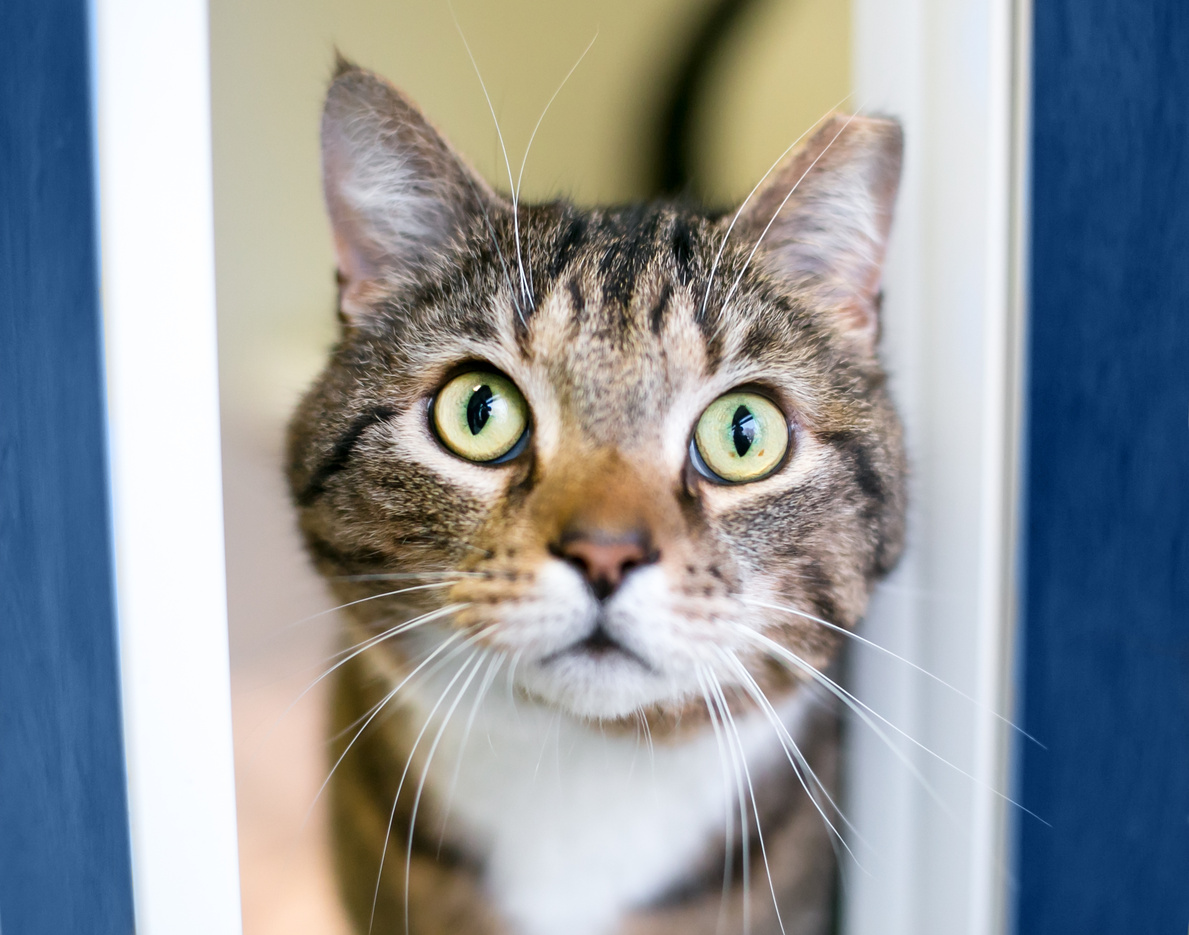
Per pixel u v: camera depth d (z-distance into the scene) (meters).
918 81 0.56
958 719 0.58
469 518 0.53
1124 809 0.61
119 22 0.49
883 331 0.58
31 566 0.53
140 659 0.51
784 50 0.56
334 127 0.52
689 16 0.55
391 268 0.56
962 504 0.58
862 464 0.57
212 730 0.52
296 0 0.51
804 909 0.59
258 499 0.52
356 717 0.54
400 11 0.52
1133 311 0.60
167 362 0.50
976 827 0.58
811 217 0.58
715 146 0.56
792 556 0.55
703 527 0.53
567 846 0.58
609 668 0.52
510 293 0.55
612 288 0.56
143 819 0.51
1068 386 0.58
